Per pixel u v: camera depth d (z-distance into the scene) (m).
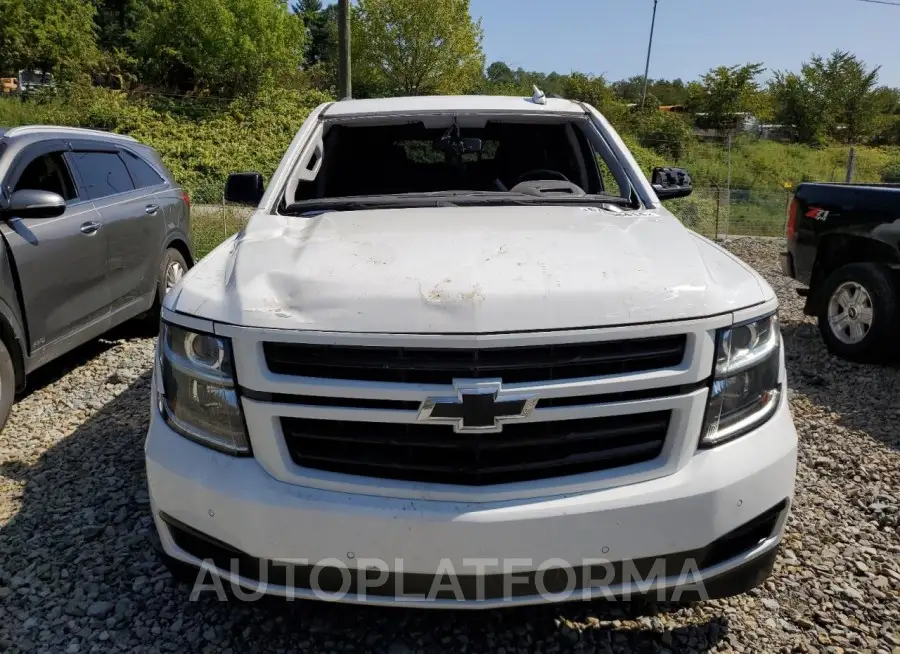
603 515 1.97
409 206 3.08
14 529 3.16
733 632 2.49
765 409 2.23
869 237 5.49
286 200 3.13
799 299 7.84
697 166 27.41
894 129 42.62
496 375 1.93
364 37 35.06
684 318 2.02
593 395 1.97
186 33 28.84
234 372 2.04
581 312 1.97
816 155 32.62
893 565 2.88
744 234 15.10
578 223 2.73
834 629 2.51
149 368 5.29
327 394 1.96
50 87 25.09
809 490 3.52
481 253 2.29
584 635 2.46
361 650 2.39
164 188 6.24
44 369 5.31
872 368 5.46
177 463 2.14
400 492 1.98
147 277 5.75
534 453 2.01
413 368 1.93
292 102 28.12
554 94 4.24
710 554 2.08
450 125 3.77
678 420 2.04
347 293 2.04
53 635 2.48
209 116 24.80
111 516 3.24
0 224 4.13
